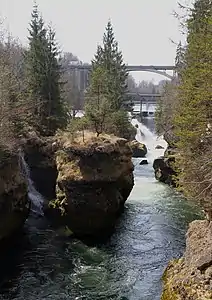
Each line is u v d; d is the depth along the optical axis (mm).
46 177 30469
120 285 17016
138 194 32406
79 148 23094
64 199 23594
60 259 19906
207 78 14703
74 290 16703
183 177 18953
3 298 16047
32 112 36094
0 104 23188
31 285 17188
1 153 21797
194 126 17250
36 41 39750
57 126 38844
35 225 25000
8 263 19422
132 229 24078
